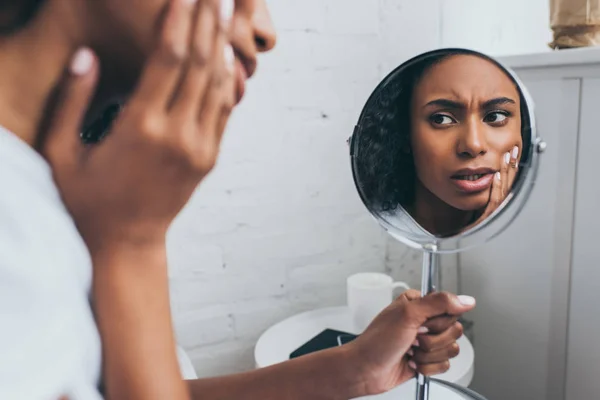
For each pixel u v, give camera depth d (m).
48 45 0.29
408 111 0.49
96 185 0.29
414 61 0.48
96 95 0.33
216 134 0.32
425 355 0.56
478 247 1.17
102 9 0.28
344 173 1.23
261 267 1.19
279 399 0.55
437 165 0.49
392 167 0.51
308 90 1.16
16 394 0.26
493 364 1.17
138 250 0.31
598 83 0.85
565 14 0.95
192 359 1.17
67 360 0.28
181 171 0.30
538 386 1.05
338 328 1.11
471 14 1.26
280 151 1.16
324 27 1.15
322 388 0.55
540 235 1.00
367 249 1.28
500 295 1.12
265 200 1.17
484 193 0.48
